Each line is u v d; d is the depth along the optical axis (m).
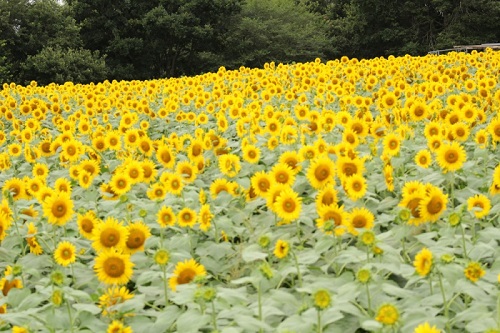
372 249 3.53
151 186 5.52
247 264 4.22
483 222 4.57
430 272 3.14
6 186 5.23
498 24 48.34
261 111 10.15
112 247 3.78
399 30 51.38
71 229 5.14
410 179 5.60
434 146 5.59
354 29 53.06
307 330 3.05
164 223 4.45
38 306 4.08
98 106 11.76
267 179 4.60
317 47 50.50
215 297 3.06
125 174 5.30
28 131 8.47
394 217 4.47
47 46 42.75
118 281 3.62
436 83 9.94
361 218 3.87
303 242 4.41
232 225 4.61
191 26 46.44
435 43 50.78
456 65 14.41
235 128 9.04
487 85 9.77
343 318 3.40
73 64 41.66
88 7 46.91
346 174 4.80
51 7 43.62
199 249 4.46
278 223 4.57
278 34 50.06
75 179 6.07
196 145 6.13
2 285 3.94
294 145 6.86
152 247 4.82
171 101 10.75
